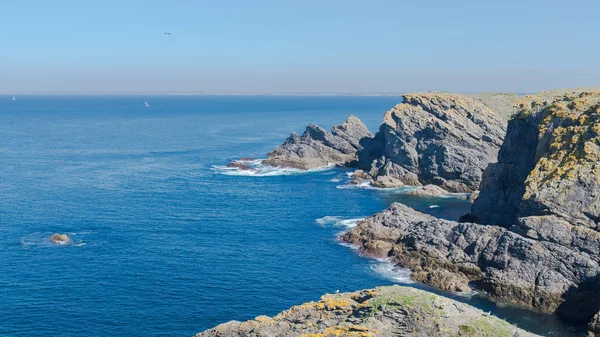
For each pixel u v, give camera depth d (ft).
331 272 262.88
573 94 324.80
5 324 205.05
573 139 262.47
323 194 439.22
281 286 245.04
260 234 322.55
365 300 165.07
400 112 503.61
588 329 203.00
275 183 485.56
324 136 618.85
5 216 350.84
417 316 152.97
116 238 309.63
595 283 222.89
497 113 510.17
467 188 453.58
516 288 234.17
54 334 198.90
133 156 636.89
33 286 239.71
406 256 273.95
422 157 479.82
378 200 418.72
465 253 257.96
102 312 216.54
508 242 244.01
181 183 476.95
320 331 153.58
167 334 201.05
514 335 148.46
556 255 232.32
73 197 410.31
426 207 396.16
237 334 166.91
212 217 359.46
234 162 581.12
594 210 235.61
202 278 252.42
